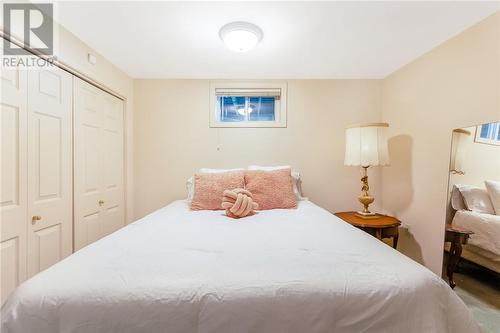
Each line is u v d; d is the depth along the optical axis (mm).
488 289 1409
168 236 1211
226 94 2592
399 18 1496
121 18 1503
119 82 2297
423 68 1993
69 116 1715
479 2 1343
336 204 2576
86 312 704
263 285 759
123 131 2422
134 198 2553
